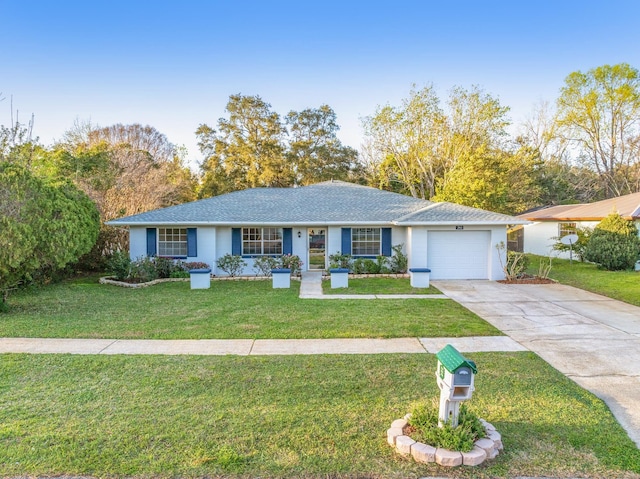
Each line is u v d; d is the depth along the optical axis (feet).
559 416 15.92
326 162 129.59
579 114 121.29
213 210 61.16
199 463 12.59
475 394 17.95
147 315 33.17
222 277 55.77
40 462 12.57
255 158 125.08
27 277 37.01
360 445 13.70
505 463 12.75
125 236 66.90
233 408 16.39
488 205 82.38
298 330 28.58
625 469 12.49
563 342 26.27
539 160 112.47
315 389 18.38
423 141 107.04
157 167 107.34
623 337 27.45
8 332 27.78
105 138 131.54
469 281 52.75
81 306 36.76
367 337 27.04
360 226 58.70
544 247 84.89
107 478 11.87
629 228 60.54
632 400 17.67
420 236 54.39
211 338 26.71
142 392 17.94
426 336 27.32
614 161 120.98
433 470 12.39
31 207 33.60
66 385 18.71
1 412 15.94
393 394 17.87
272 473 12.21
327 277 54.95
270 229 60.13
